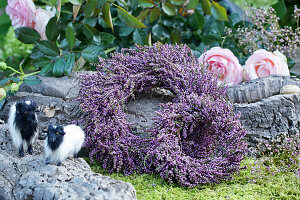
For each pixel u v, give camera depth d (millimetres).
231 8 4742
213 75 2664
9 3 3135
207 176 2258
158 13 3402
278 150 2576
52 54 3117
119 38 3787
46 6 3611
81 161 2357
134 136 2451
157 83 2604
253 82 2850
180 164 2236
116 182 1991
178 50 2750
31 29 3102
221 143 2352
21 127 2242
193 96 2361
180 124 2350
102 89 2471
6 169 2121
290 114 2646
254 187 2270
